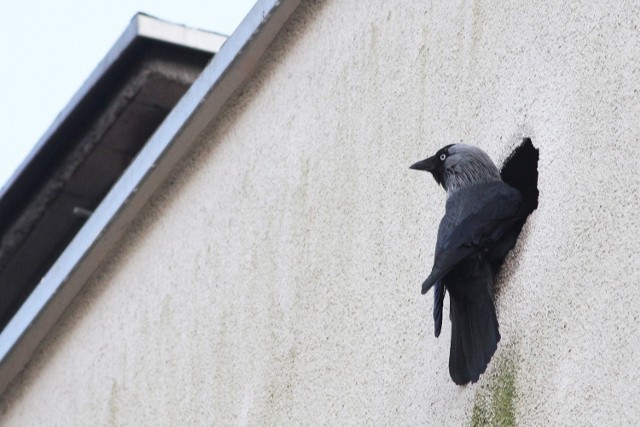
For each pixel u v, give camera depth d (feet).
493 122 30.30
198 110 41.19
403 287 31.94
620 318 24.57
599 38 27.27
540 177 28.35
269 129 39.65
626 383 23.94
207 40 48.06
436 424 29.25
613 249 25.27
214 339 39.78
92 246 45.85
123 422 43.68
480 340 27.45
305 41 38.91
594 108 26.91
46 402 49.24
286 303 36.73
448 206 29.35
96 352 46.62
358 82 35.91
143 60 47.85
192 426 39.60
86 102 49.73
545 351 26.43
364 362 32.58
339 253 34.94
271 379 36.35
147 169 43.16
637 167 25.16
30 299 49.42
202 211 42.27
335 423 32.89
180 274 42.65
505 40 30.50
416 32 33.96
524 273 27.99
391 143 33.91
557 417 25.45
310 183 37.01
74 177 53.36
